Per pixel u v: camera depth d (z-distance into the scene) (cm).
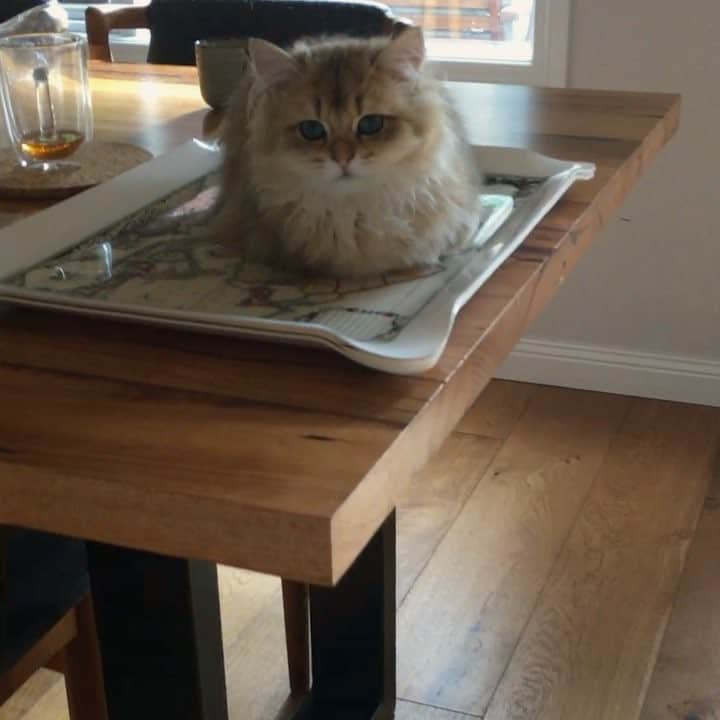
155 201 109
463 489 224
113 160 129
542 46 239
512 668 177
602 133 133
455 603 192
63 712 174
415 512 216
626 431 243
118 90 166
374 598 133
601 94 152
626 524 211
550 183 109
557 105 146
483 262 93
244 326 80
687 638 182
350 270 91
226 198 101
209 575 88
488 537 208
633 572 197
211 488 64
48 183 120
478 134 134
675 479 225
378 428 71
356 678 141
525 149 120
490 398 258
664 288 247
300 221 90
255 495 63
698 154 233
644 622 185
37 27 173
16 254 96
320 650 141
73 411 74
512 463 232
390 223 90
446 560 203
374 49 93
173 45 193
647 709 167
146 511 65
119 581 87
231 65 147
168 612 87
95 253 97
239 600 197
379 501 67
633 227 243
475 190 100
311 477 65
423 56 91
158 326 85
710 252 241
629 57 231
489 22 254
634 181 129
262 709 172
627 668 176
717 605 188
